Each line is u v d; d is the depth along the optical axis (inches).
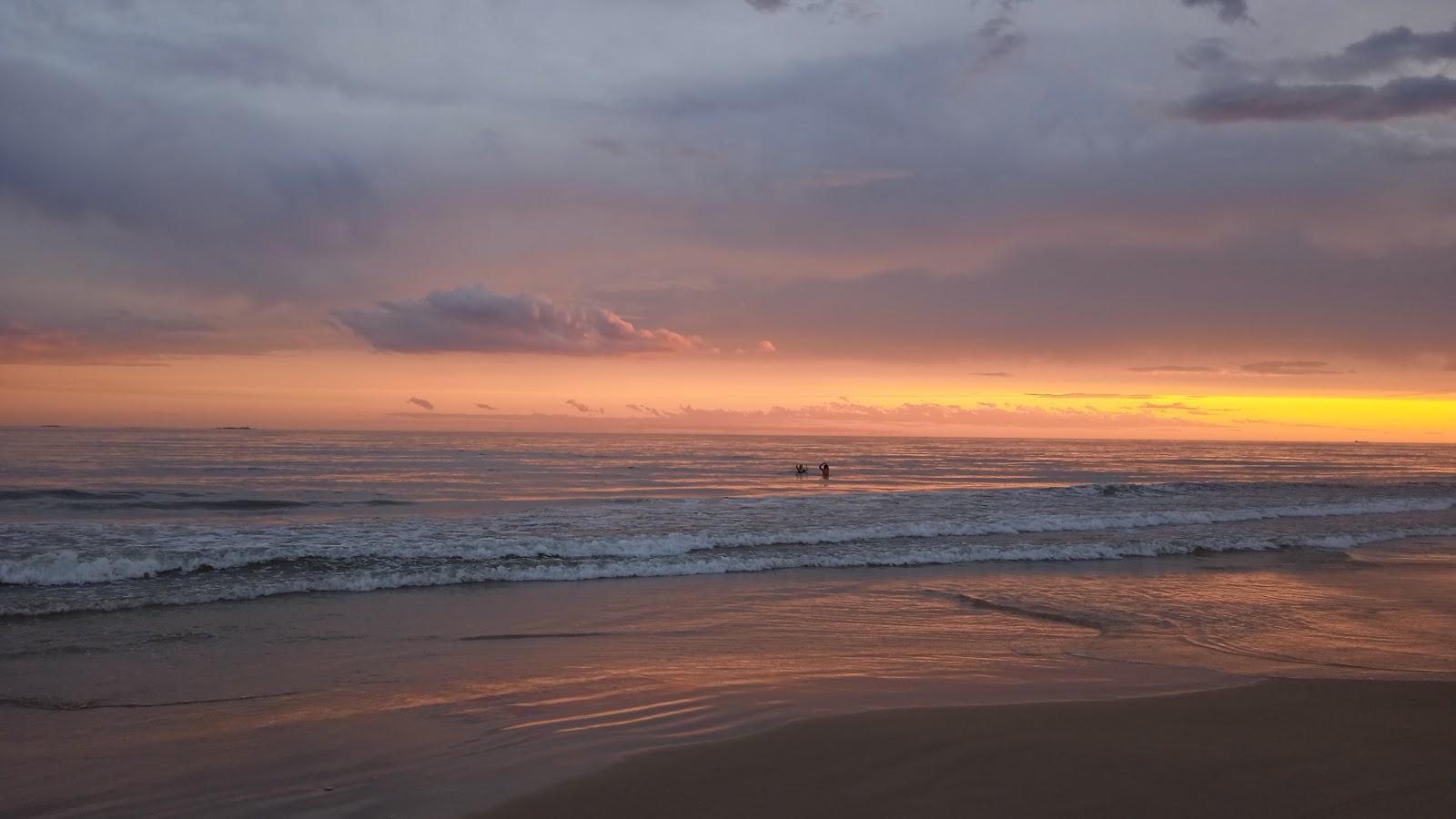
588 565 576.4
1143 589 524.7
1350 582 550.3
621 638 392.2
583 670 332.5
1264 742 240.8
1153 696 287.3
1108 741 240.5
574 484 1584.6
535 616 439.5
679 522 851.4
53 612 433.1
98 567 518.3
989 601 485.4
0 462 1918.1
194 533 721.6
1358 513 1043.9
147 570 530.3
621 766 222.1
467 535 727.1
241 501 1137.4
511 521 853.2
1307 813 193.5
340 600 478.3
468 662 346.3
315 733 254.7
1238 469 2600.9
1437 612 456.8
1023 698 286.0
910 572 584.4
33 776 221.8
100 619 422.9
